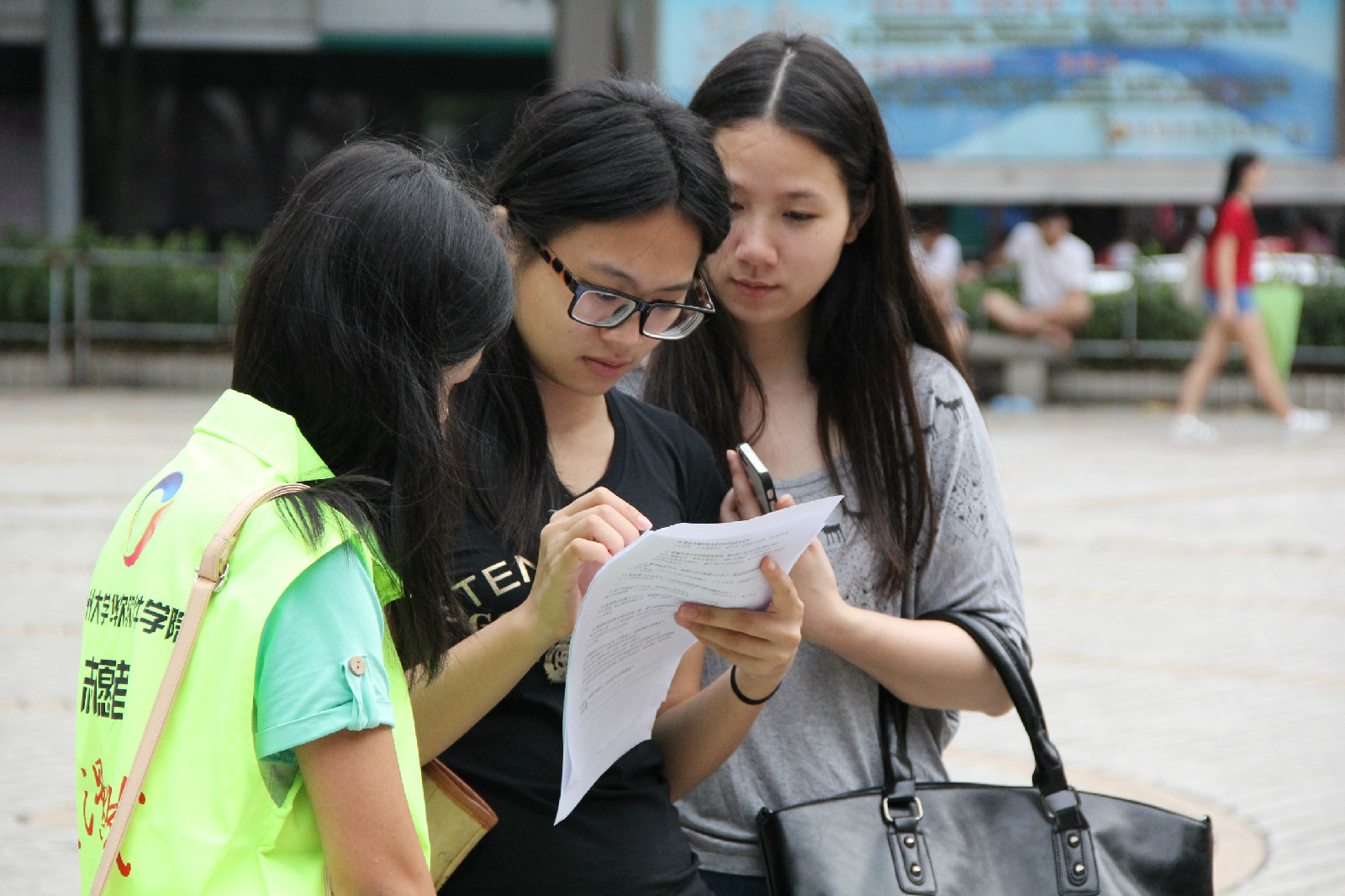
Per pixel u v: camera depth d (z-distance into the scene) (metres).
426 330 2.49
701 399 3.75
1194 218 31.44
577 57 20.89
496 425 3.05
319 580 2.37
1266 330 23.66
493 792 2.98
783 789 3.58
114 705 2.41
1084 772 7.73
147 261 27.64
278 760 2.35
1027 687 3.45
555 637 2.76
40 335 27.38
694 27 25.02
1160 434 22.25
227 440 2.51
